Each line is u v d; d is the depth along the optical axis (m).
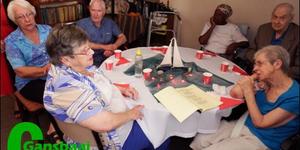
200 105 1.51
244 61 2.74
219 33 3.03
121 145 1.47
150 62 2.08
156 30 3.55
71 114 1.20
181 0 3.65
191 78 1.84
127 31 3.41
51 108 1.26
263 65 1.47
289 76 1.53
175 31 3.75
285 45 2.51
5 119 2.50
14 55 1.98
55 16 3.02
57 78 1.21
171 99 1.55
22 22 1.95
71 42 1.20
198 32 3.69
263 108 1.58
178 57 1.94
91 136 1.31
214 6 3.41
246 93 1.56
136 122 1.50
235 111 1.84
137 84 1.72
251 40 3.28
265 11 3.04
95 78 1.43
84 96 1.21
